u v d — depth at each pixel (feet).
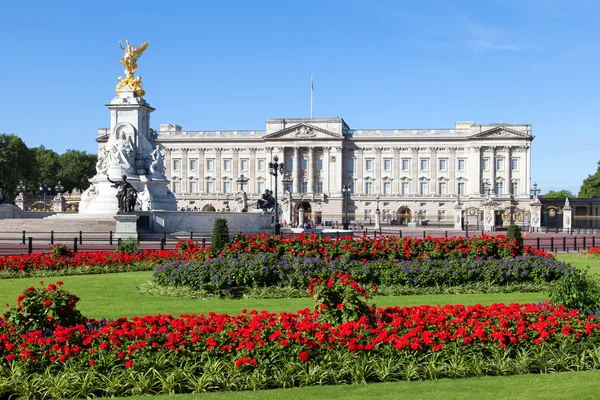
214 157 581.94
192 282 86.89
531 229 367.25
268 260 90.58
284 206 459.73
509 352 51.96
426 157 566.36
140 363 47.50
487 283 93.76
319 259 94.12
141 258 120.67
